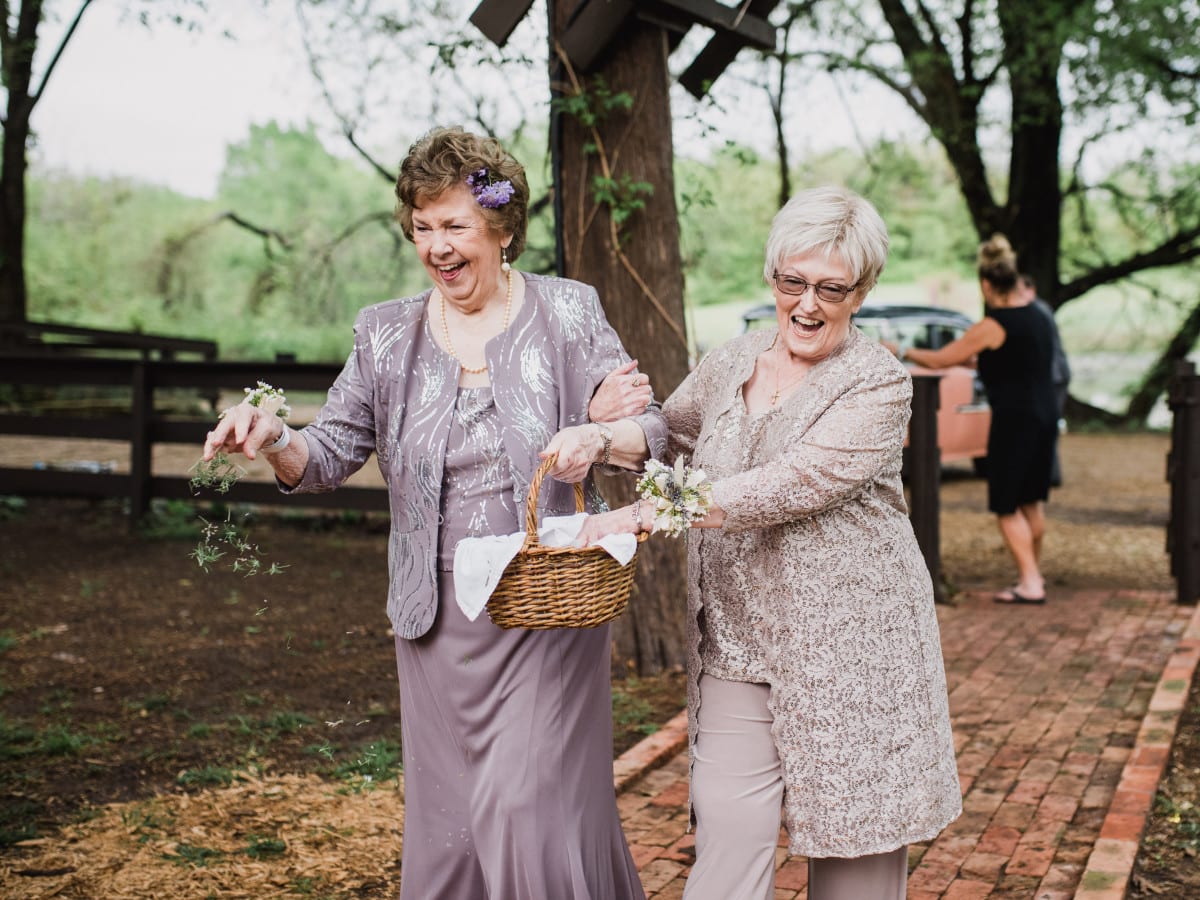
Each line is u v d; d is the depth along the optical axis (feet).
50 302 102.37
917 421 22.24
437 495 8.17
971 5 62.80
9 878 11.21
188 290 100.99
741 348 8.46
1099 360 90.02
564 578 7.30
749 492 7.42
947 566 26.94
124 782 13.91
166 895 10.90
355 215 87.25
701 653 8.04
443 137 7.99
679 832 12.41
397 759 14.51
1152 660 18.70
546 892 8.04
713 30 16.94
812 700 7.61
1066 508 35.29
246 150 91.71
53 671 18.48
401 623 8.26
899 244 85.35
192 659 19.16
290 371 30.66
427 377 8.34
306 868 11.49
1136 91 60.44
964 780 13.80
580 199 17.11
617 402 8.18
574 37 16.33
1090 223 73.61
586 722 8.41
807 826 7.66
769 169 62.28
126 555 27.68
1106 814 12.61
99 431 31.71
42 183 101.86
